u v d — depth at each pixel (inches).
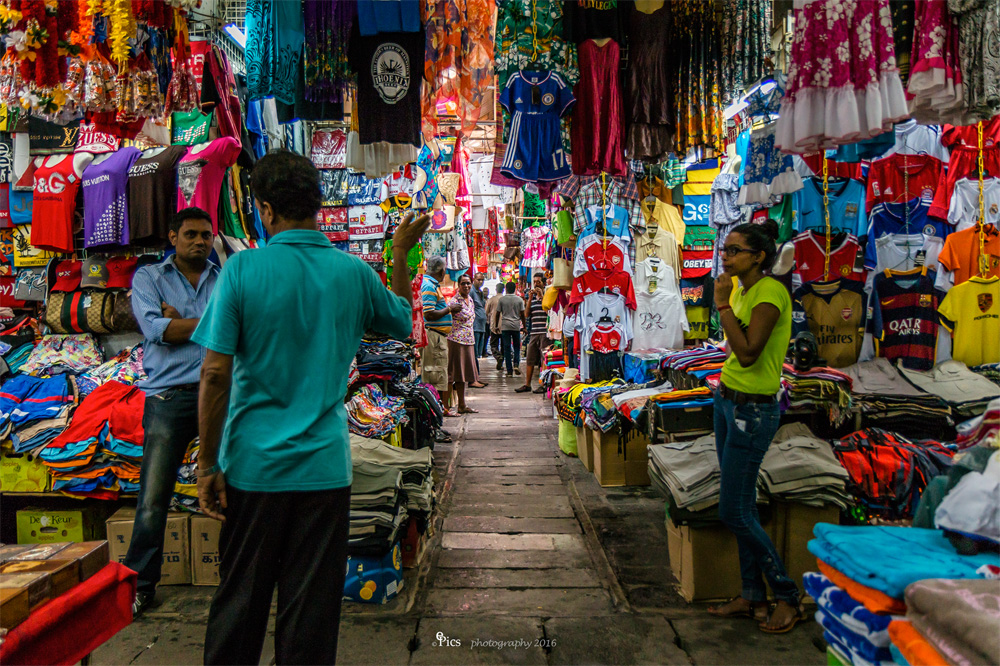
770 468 99.2
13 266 140.3
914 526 68.5
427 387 173.6
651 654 85.0
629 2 139.9
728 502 88.1
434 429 175.5
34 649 49.2
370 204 212.4
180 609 98.6
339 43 124.4
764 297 85.0
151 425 94.7
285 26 123.2
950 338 132.9
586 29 136.6
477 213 331.3
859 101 88.4
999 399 58.7
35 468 113.4
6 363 127.5
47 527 116.3
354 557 100.4
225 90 126.3
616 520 140.3
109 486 112.0
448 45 129.4
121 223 122.6
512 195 273.0
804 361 111.5
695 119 136.6
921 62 87.2
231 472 57.3
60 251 130.8
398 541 106.0
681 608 98.7
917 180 136.8
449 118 169.0
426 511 109.4
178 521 107.7
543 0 134.6
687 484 100.2
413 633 91.0
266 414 57.2
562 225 191.5
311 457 56.7
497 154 145.9
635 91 137.3
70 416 115.3
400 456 113.8
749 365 85.4
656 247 183.3
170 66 113.8
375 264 210.2
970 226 135.0
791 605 90.7
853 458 103.1
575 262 177.3
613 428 165.3
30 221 136.5
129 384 119.3
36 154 132.6
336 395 59.7
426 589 106.3
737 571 100.9
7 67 98.3
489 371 436.5
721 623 93.5
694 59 136.6
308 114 135.4
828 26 88.0
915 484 100.5
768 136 130.8
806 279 133.0
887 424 114.0
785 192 127.7
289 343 57.2
